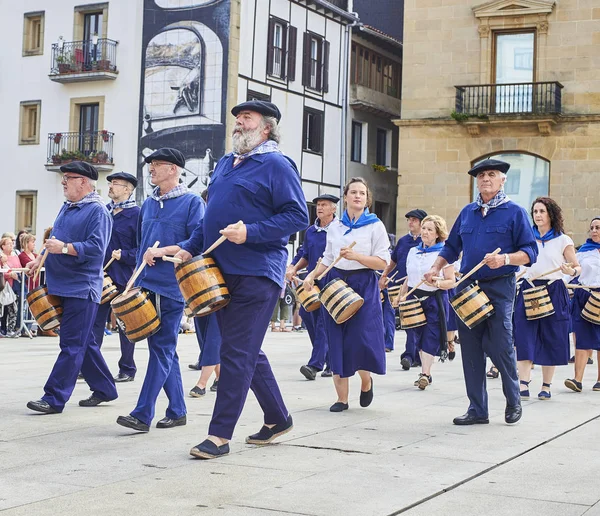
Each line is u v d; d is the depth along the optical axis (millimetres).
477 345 8023
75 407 8484
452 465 6160
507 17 30891
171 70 33438
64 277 8164
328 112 37406
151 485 5430
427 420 8141
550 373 10055
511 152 31016
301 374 12078
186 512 4836
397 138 41844
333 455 6410
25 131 36594
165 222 7582
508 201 8055
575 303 11281
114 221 10461
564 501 5238
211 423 6309
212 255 6344
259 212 6328
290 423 6816
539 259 10227
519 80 31016
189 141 33094
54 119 35844
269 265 6316
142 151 33812
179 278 6242
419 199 31859
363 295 8680
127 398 9148
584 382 11781
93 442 6762
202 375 9484
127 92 34062
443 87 31703
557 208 10367
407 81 32094
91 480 5555
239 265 6266
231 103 32594
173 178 7699
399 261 13891
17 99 36688
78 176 8312
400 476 5781
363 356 8555
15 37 36781
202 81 32938
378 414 8461
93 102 34875
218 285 6188
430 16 31844
